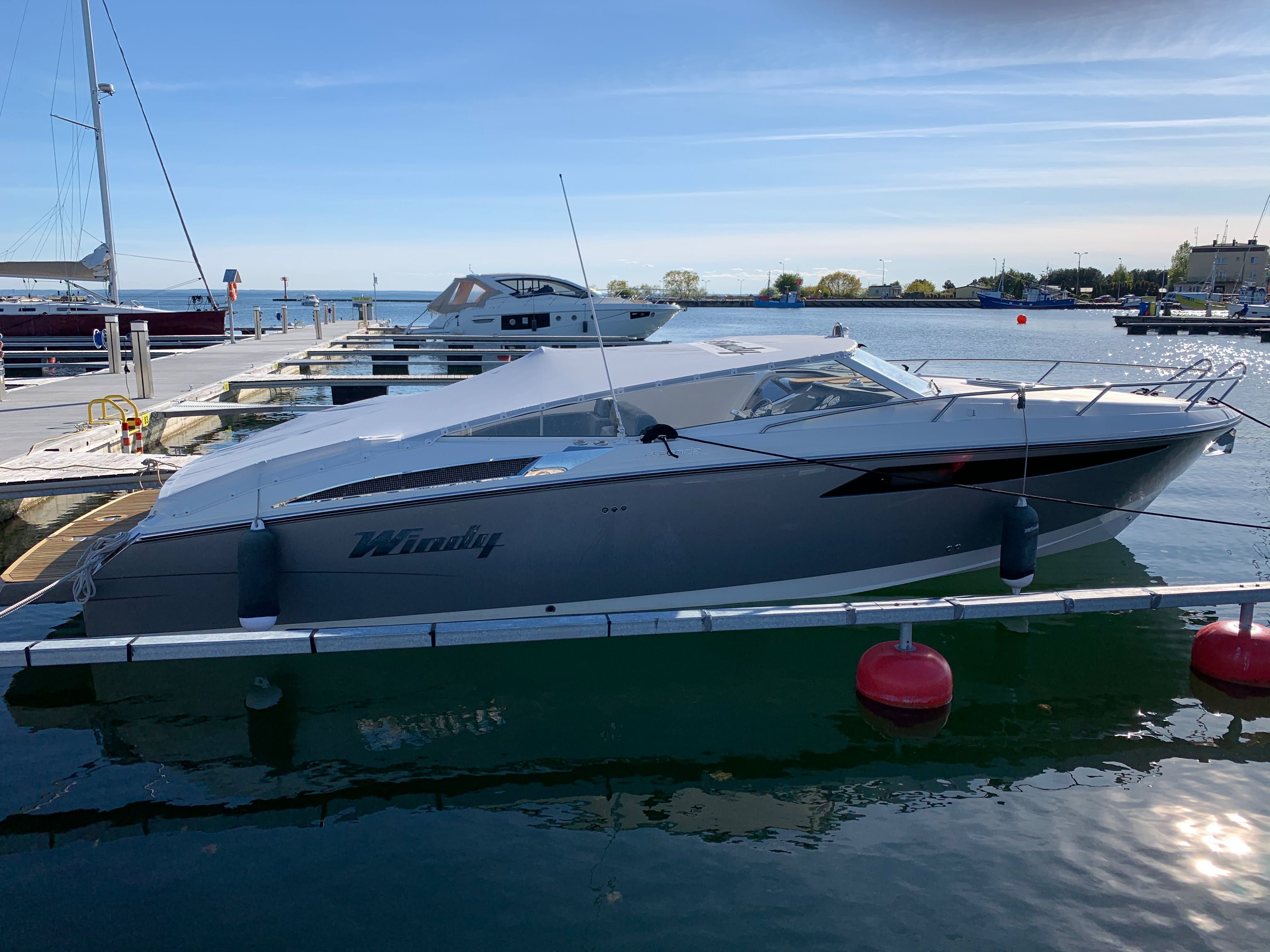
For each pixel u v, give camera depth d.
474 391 5.80
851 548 5.44
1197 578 6.40
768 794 3.87
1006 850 3.42
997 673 5.00
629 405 5.27
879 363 5.91
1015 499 5.59
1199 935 2.94
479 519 4.91
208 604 4.88
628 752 4.25
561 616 4.59
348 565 4.90
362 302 30.44
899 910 3.08
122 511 6.55
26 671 5.07
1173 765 4.07
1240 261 83.81
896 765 4.11
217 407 11.58
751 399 5.41
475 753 4.23
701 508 5.10
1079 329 46.31
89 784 3.95
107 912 3.07
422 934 2.97
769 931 2.98
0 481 6.80
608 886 3.23
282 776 4.02
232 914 3.06
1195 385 6.87
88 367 21.33
